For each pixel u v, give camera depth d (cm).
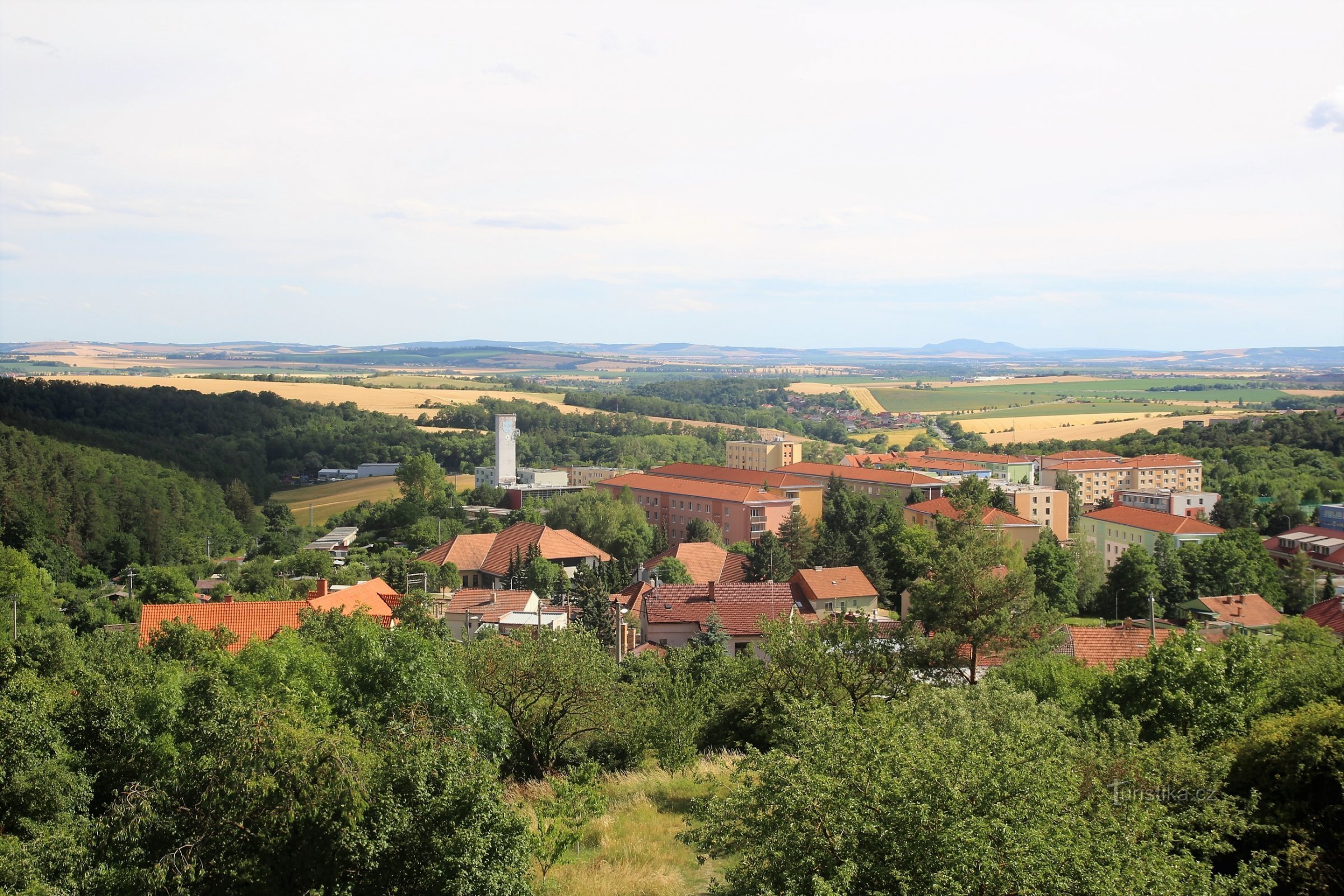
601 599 7775
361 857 1592
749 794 1617
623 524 13500
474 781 1681
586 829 2475
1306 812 2022
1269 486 15712
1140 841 1535
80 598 9925
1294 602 10469
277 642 3006
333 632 3972
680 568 10519
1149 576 10062
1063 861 1389
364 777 1636
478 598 8631
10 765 2391
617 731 3272
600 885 2061
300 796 1614
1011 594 4122
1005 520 11656
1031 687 3750
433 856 1612
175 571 9444
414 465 16312
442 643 3238
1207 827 1928
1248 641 2900
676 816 2619
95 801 2538
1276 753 2131
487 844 1648
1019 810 1439
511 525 13162
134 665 3603
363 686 2477
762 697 3275
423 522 13588
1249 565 10462
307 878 1583
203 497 14638
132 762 2519
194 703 2266
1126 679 2878
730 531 14775
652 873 2144
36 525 11506
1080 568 10656
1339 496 14938
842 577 8731
